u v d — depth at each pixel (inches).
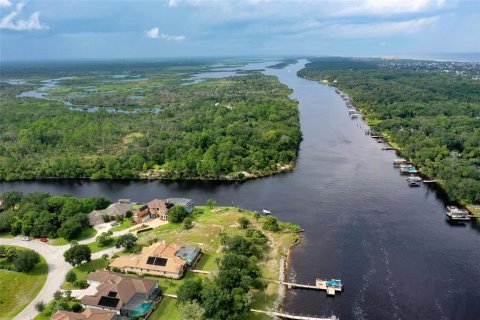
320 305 4776.1
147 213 7263.8
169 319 4485.7
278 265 5590.6
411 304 4763.8
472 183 7667.3
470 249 5999.0
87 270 5526.6
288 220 7027.6
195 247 5856.3
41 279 5334.6
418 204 7682.1
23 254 5442.9
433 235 6437.0
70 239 6461.6
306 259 5767.7
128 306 4559.5
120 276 4975.4
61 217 6850.4
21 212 7007.9
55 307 4566.9
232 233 6456.7
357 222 6889.8
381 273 5383.9
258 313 4611.2
